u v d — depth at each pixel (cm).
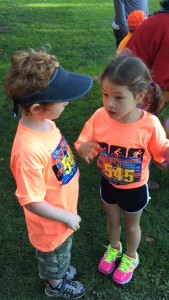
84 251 290
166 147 213
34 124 188
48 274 237
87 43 726
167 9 280
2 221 315
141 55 288
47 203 194
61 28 823
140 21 350
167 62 282
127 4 467
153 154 220
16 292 261
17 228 309
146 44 285
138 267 277
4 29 805
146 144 213
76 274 271
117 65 192
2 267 277
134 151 213
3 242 296
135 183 226
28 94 177
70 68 607
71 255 286
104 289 263
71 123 451
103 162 227
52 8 1003
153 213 325
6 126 443
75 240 299
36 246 223
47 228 210
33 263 280
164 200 340
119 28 486
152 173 369
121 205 238
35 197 186
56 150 194
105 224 314
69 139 422
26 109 182
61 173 200
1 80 557
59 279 245
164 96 298
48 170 193
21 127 187
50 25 845
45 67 179
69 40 743
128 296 259
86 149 221
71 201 213
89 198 342
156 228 311
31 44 714
